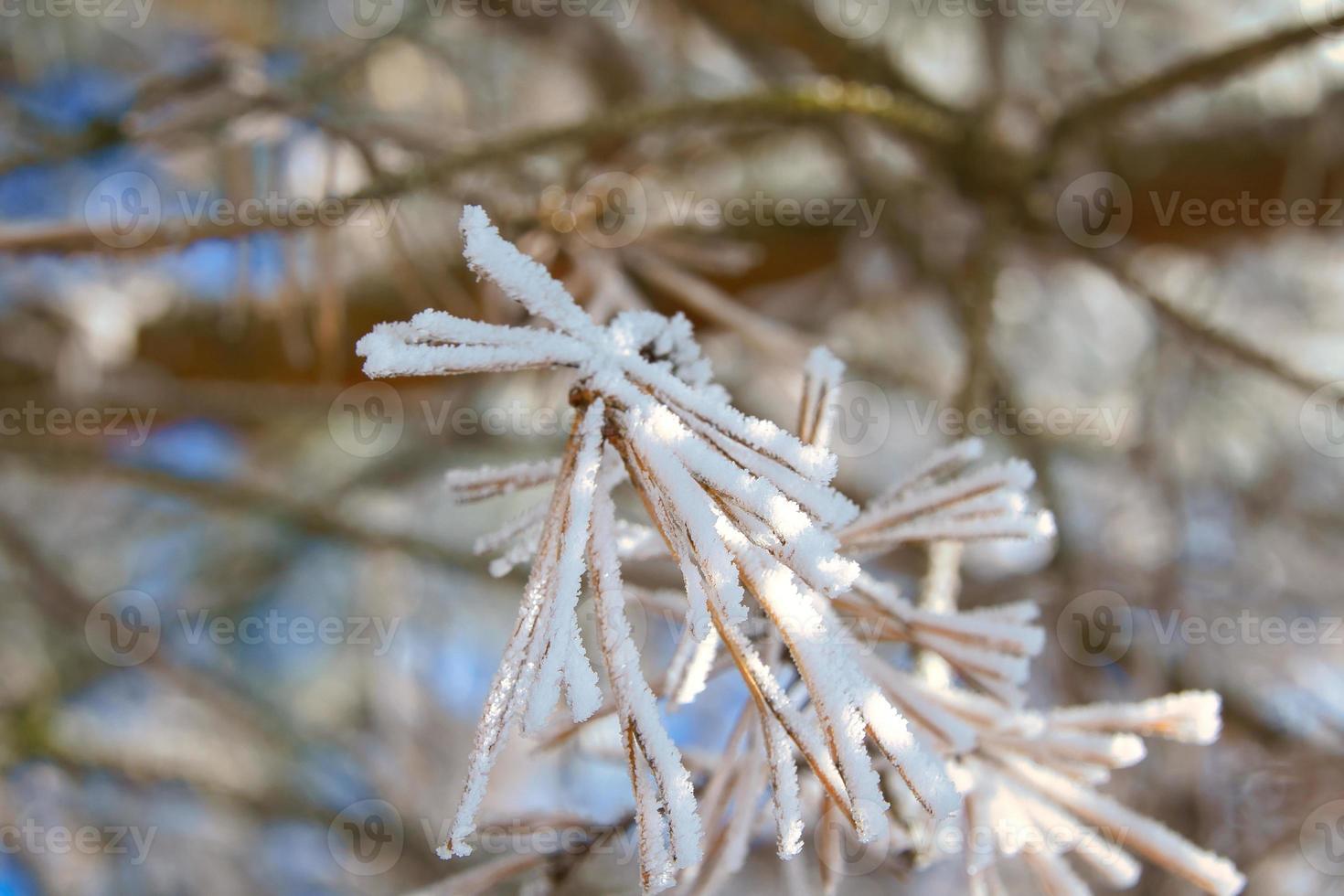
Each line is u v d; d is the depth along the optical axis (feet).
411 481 3.76
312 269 2.25
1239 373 3.34
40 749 3.32
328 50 2.22
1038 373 3.94
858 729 1.09
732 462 1.13
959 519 1.22
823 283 3.52
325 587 4.14
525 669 1.11
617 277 1.94
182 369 3.06
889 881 3.12
